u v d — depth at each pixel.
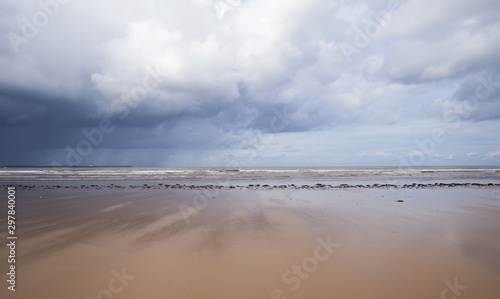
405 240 5.17
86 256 4.27
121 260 4.11
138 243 4.95
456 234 5.59
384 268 3.86
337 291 3.20
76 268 3.80
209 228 6.05
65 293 3.11
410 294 3.13
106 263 3.99
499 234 5.60
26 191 13.07
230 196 11.38
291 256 4.32
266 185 16.50
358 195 11.84
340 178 24.39
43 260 4.08
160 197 11.04
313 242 5.04
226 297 3.06
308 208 8.55
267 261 4.11
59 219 6.90
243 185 16.73
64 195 11.60
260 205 9.11
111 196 11.33
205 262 4.05
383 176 27.97
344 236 5.44
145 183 18.42
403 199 10.63
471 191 13.64
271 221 6.76
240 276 3.58
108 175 28.25
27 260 4.07
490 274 3.66
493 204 9.48
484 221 6.78
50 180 21.25
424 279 3.51
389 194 12.23
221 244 4.91
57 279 3.45
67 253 4.39
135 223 6.52
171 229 5.96
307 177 25.88
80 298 3.00
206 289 3.23
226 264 3.98
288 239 5.23
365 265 3.96
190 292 3.16
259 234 5.57
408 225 6.35
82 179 22.45
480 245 4.88
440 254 4.41
